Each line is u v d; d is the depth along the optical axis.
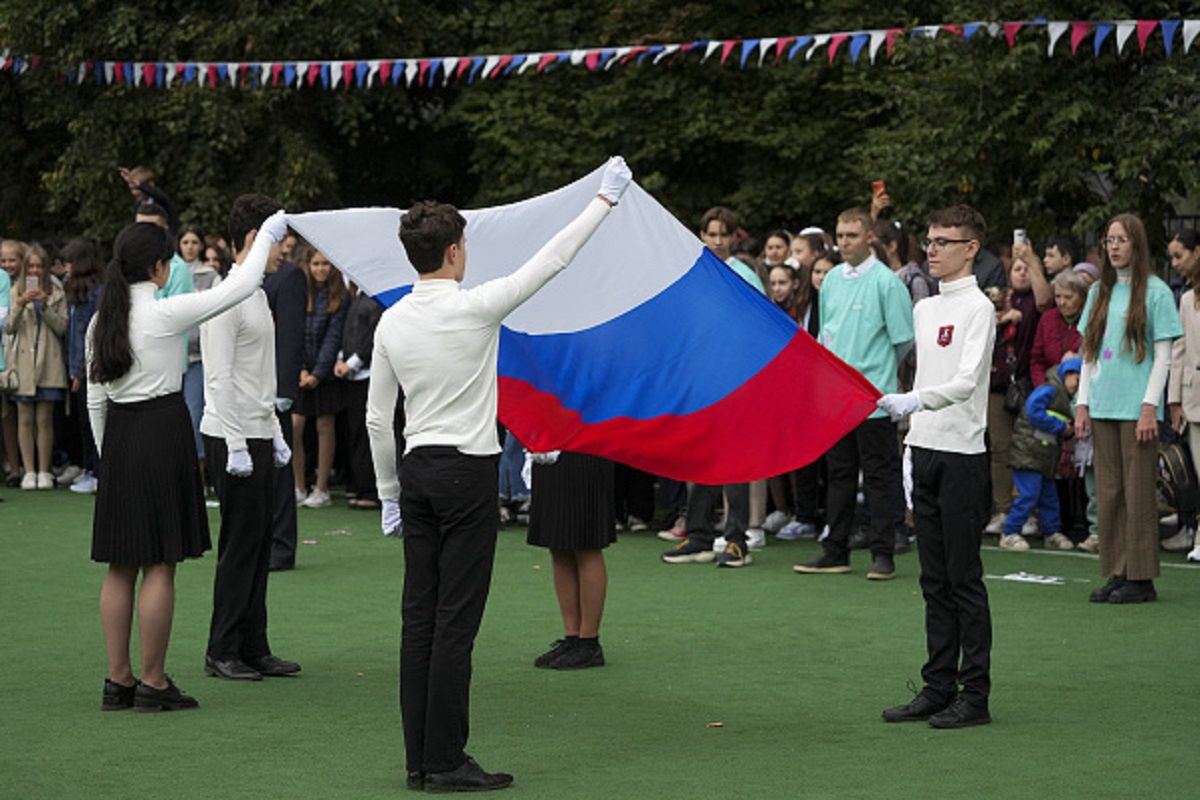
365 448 15.43
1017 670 8.90
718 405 8.20
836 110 20.59
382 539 13.69
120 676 8.05
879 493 11.79
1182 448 12.55
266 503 8.79
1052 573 11.98
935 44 15.96
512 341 8.21
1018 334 13.40
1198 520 12.60
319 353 15.46
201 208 21.36
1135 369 10.76
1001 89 15.97
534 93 21.55
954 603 7.85
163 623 8.00
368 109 22.81
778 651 9.43
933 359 7.86
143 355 7.84
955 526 7.69
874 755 7.21
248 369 8.70
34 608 10.73
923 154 16.36
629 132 21.06
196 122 21.48
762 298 8.23
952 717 7.69
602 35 21.42
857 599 11.03
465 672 6.70
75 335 16.38
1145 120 15.72
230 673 8.72
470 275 8.32
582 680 8.74
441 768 6.68
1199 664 9.04
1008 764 7.04
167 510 7.92
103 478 7.93
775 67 20.48
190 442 8.02
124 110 21.55
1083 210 16.73
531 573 12.09
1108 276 10.91
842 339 11.85
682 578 11.90
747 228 20.86
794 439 8.13
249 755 7.25
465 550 6.69
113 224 21.78
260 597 8.84
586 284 8.33
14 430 17.28
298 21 21.14
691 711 8.06
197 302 7.89
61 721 7.84
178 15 21.67
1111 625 10.09
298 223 8.16
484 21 21.77
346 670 8.98
